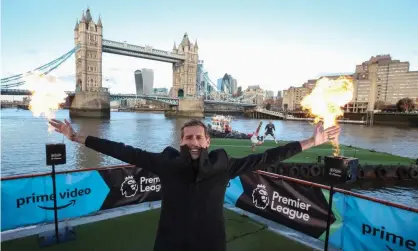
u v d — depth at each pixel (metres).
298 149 2.26
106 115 99.38
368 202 3.97
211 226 1.86
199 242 1.83
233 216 5.45
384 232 3.79
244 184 5.75
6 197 4.41
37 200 4.71
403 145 40.19
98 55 112.50
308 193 4.67
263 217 5.36
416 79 143.38
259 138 19.91
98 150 2.18
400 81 148.88
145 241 4.27
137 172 5.76
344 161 3.04
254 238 4.52
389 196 16.66
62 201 4.94
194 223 1.83
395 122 107.38
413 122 100.44
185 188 1.85
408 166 17.91
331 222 4.43
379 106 151.88
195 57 152.00
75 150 27.52
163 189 1.94
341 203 4.30
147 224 4.87
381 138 50.12
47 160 3.98
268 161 2.12
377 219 3.87
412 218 3.51
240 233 4.69
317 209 4.56
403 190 17.53
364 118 116.94
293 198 4.88
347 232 4.23
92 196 5.25
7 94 83.00
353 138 49.84
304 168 17.30
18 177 4.49
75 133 2.24
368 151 23.09
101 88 105.00
